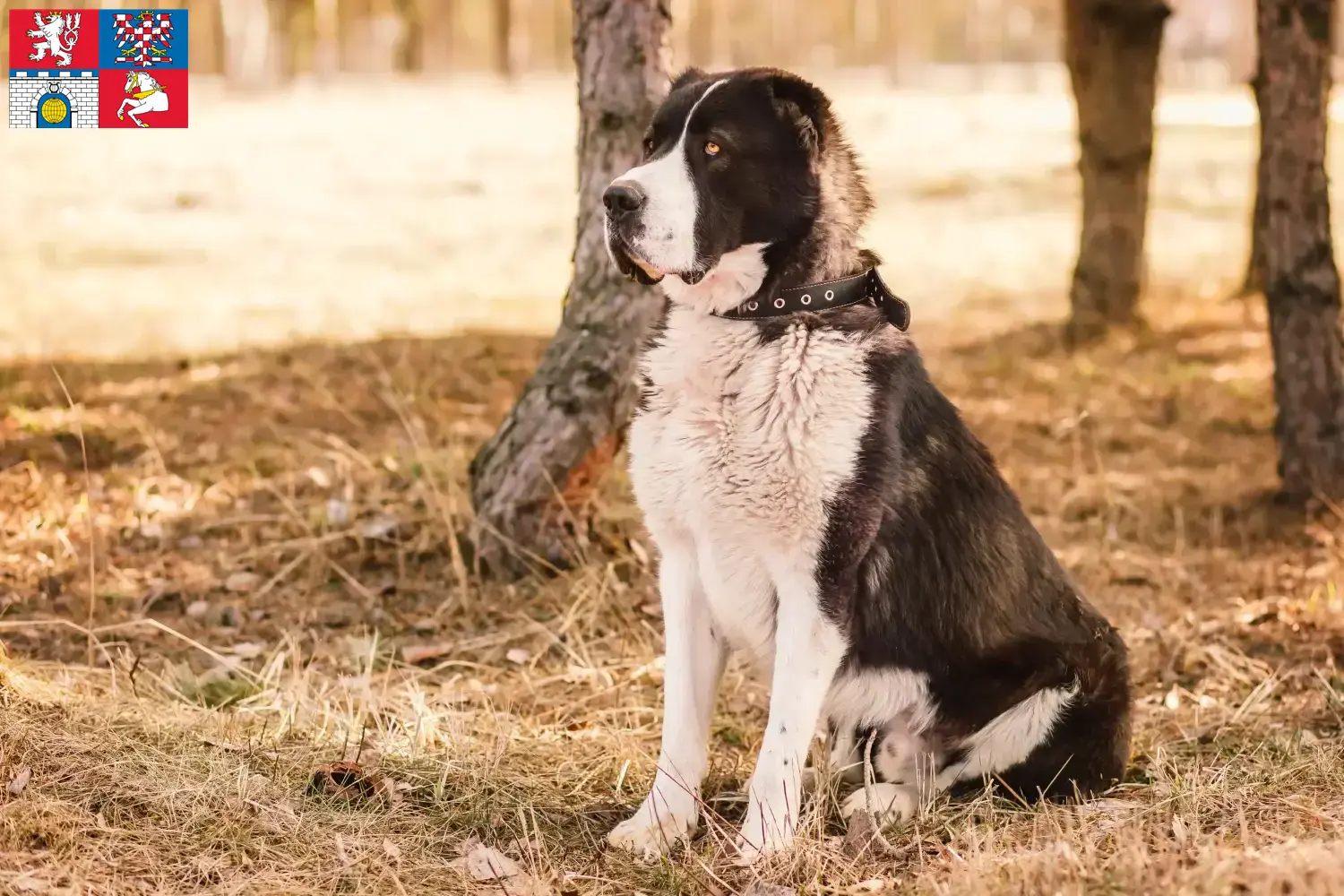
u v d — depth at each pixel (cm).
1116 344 1501
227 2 5816
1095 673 556
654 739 634
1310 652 728
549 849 517
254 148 3534
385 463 994
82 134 3550
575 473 811
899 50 8819
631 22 773
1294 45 905
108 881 446
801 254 519
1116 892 431
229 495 941
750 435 505
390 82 6644
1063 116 4903
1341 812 516
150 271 1914
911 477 524
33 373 1219
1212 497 1010
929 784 558
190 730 564
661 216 502
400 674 694
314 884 466
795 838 507
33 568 802
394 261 2127
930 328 1708
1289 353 946
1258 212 1714
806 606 512
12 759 500
